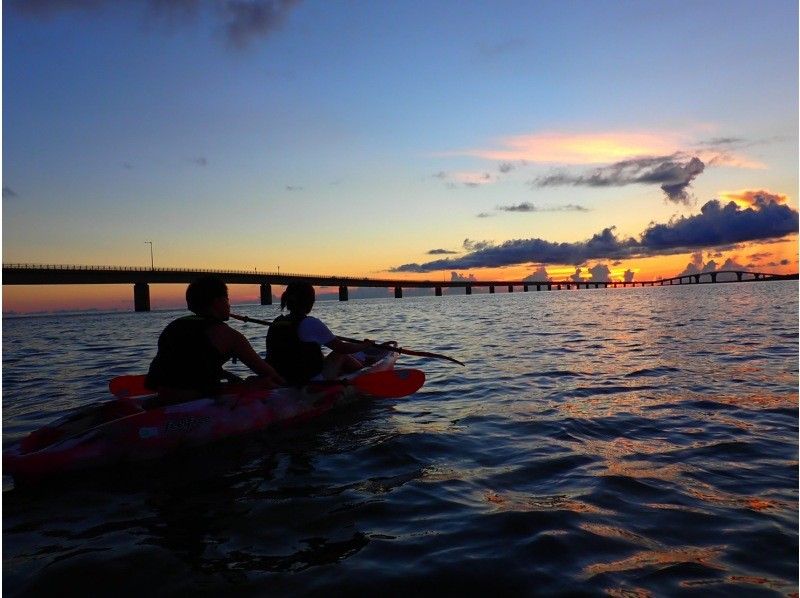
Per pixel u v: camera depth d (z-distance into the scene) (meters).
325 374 6.47
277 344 6.08
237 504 3.63
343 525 3.25
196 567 2.77
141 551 2.96
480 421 5.77
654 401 6.49
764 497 3.55
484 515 3.33
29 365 11.15
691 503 3.47
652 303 43.12
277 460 4.59
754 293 65.19
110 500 3.78
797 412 5.78
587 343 13.30
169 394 5.18
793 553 2.79
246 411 5.30
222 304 5.26
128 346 16.03
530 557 2.78
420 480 4.01
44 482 4.16
